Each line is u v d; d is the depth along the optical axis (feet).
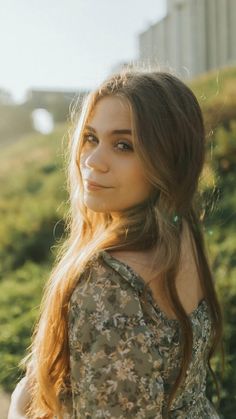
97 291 4.54
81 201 5.47
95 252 4.66
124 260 4.67
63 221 25.55
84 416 4.53
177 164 5.05
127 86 4.97
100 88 5.07
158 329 4.69
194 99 5.31
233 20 31.99
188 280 5.19
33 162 35.12
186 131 5.09
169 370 4.82
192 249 5.39
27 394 5.69
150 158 4.86
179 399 4.99
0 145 48.24
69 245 5.76
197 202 5.63
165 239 4.85
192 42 34.78
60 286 4.82
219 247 15.60
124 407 4.43
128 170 4.93
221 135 20.43
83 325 4.51
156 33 37.88
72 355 4.58
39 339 5.12
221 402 11.47
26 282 21.88
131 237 4.86
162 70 5.46
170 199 5.04
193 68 34.78
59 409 4.96
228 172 20.20
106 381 4.43
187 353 4.82
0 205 29.71
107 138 4.95
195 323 5.13
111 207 5.04
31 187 31.48
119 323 4.47
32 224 26.30
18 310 18.54
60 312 4.77
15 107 62.85
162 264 4.74
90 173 5.00
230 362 12.02
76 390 4.58
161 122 4.94
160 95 5.02
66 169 7.03
